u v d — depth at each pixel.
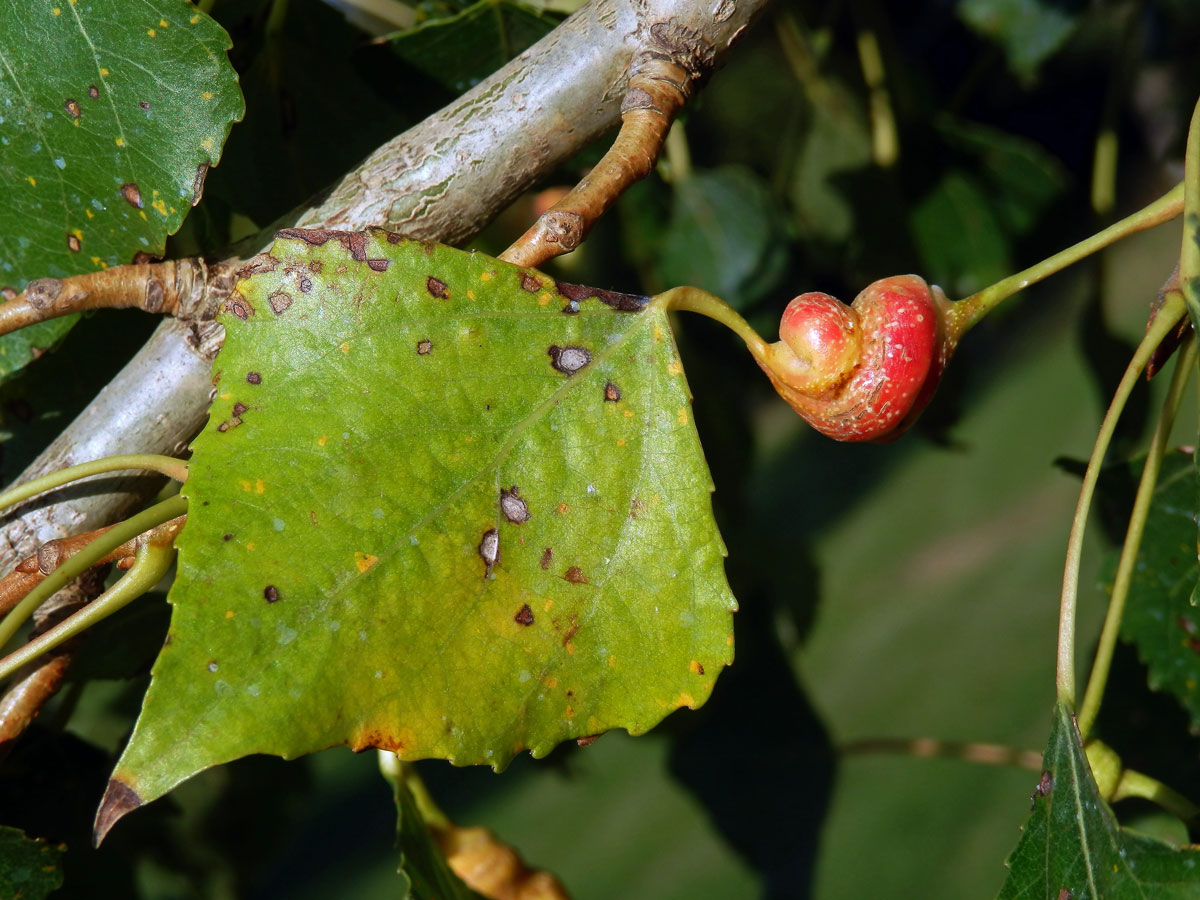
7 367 0.24
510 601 0.22
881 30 0.42
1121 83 0.36
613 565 0.23
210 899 0.36
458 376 0.22
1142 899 0.23
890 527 1.15
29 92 0.24
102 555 0.23
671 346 0.23
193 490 0.22
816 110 0.46
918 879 0.80
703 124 0.50
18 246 0.24
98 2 0.24
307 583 0.22
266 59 0.28
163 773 0.21
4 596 0.23
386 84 0.28
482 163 0.24
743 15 0.24
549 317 0.23
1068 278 1.23
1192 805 0.25
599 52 0.24
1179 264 0.23
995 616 1.01
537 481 0.23
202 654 0.21
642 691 0.23
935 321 0.23
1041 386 1.21
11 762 0.28
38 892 0.24
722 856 0.87
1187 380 0.24
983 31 0.39
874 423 0.23
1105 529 0.29
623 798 0.94
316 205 0.24
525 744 0.22
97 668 0.28
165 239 0.24
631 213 0.44
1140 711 0.30
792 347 0.23
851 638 1.04
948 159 0.41
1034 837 0.23
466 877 0.27
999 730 0.89
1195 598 0.23
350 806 1.01
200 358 0.24
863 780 0.88
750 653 0.40
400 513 0.22
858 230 0.42
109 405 0.24
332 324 0.22
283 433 0.22
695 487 0.23
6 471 0.28
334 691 0.22
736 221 0.44
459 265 0.23
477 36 0.28
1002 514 1.11
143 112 0.24
